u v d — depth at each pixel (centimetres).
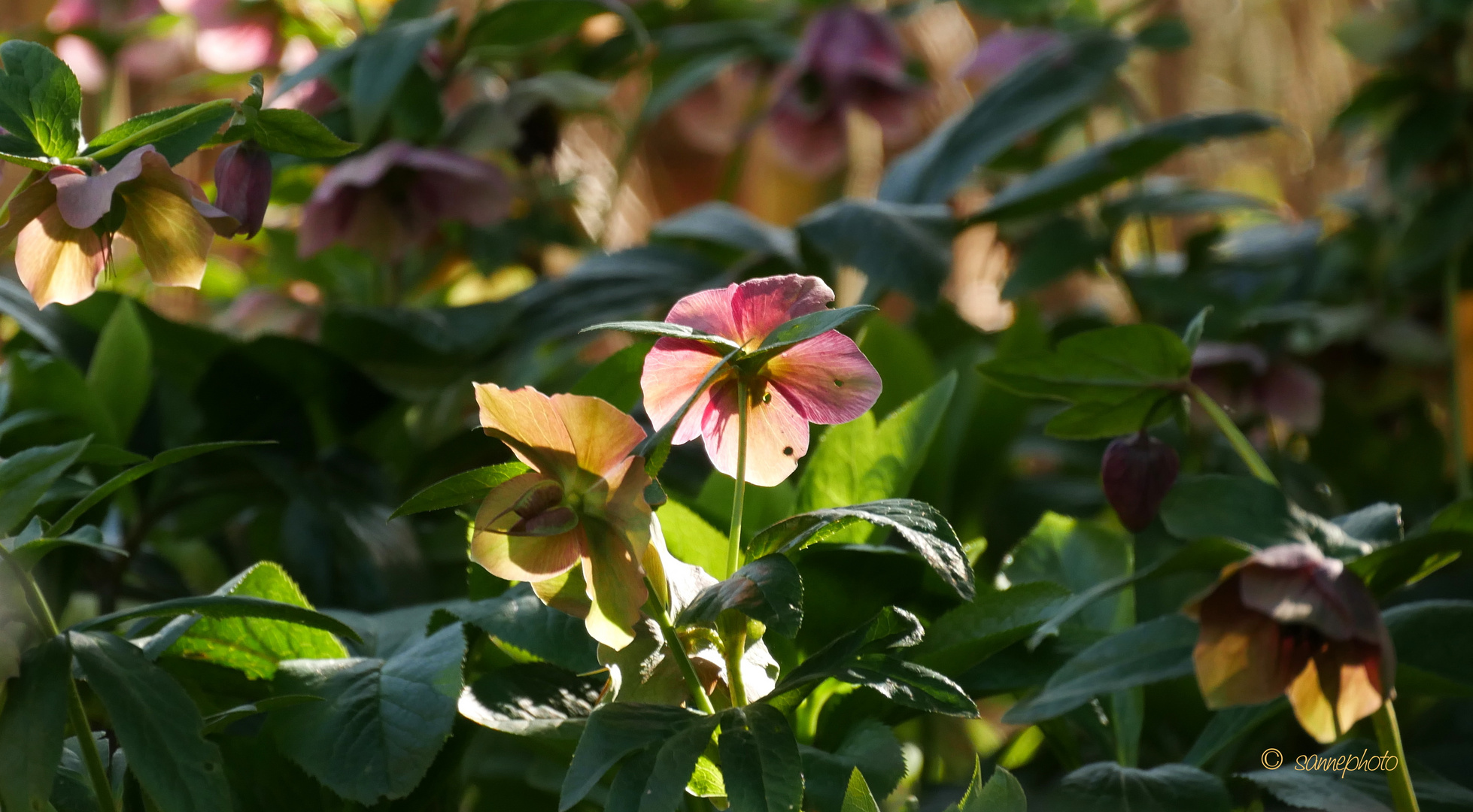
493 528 163
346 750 169
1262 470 171
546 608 173
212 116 167
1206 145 230
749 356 165
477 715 170
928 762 196
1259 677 166
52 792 169
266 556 221
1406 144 241
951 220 223
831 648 167
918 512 165
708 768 168
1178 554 169
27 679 164
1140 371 173
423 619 177
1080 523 185
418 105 220
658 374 166
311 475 199
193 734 164
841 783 170
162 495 202
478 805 192
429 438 243
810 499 179
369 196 224
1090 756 188
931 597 179
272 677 173
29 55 166
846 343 167
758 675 167
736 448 169
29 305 200
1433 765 188
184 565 244
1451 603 174
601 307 239
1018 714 173
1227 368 232
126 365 196
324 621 166
